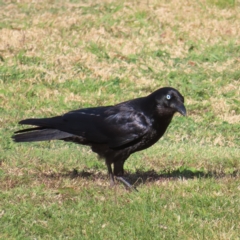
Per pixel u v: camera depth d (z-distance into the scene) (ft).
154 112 30.22
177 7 70.95
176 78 55.47
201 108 49.57
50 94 50.70
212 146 42.47
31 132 31.14
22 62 56.44
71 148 40.60
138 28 66.13
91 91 52.24
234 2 72.84
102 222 26.12
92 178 33.09
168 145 41.96
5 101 48.70
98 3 73.00
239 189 30.14
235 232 25.03
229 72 57.47
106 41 62.23
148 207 27.58
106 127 30.63
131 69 57.00
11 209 27.37
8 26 65.21
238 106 50.42
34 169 34.63
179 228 25.58
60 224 25.90
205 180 31.65
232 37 65.77
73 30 65.05
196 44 63.26
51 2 73.87
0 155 37.06
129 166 36.52
